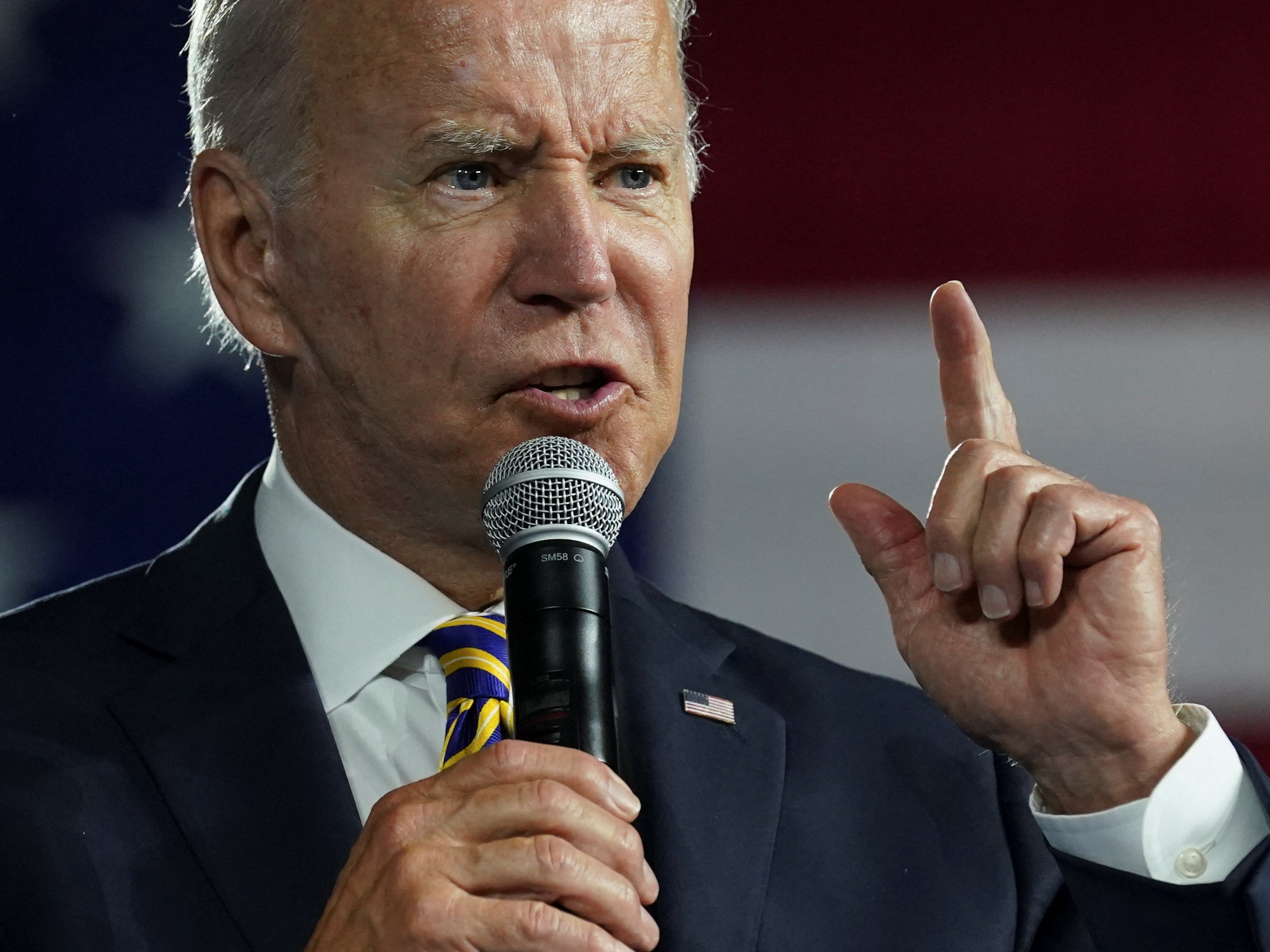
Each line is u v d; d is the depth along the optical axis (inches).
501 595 284.8
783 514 497.0
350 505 277.0
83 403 470.3
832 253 502.0
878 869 283.0
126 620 282.8
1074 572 248.5
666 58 266.2
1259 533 500.1
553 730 209.6
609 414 255.9
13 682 270.4
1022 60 505.0
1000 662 250.2
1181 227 503.5
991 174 503.8
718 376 499.8
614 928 202.8
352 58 258.4
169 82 478.0
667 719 288.0
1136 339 502.6
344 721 271.9
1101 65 505.4
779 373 499.8
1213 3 505.7
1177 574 500.7
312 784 257.3
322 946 208.5
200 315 476.1
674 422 265.4
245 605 279.7
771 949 267.7
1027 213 503.2
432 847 206.7
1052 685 246.5
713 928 265.7
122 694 268.1
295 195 265.4
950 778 301.3
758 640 323.3
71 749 260.5
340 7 260.5
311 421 276.7
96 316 472.7
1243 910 240.2
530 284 250.7
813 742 299.4
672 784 279.4
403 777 269.1
